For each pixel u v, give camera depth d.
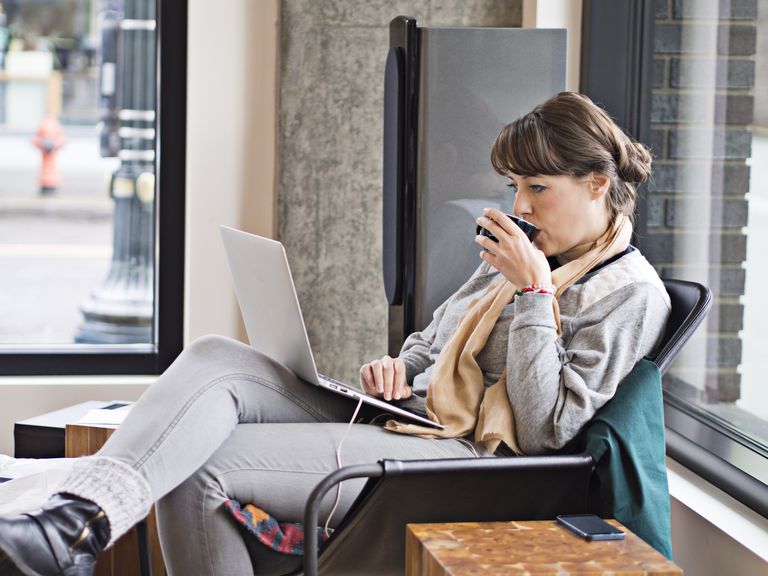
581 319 1.76
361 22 3.07
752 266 2.31
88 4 3.10
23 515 1.48
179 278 3.15
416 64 2.35
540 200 1.82
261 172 3.08
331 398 1.98
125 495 1.55
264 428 1.78
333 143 3.10
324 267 3.13
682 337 1.75
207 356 1.82
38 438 2.50
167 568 1.73
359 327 3.15
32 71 3.10
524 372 1.71
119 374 3.14
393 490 1.58
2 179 3.12
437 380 1.86
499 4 3.09
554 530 1.53
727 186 2.43
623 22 2.83
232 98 3.03
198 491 1.67
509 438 1.74
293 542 1.69
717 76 2.48
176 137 3.13
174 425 1.64
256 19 3.03
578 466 1.64
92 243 3.19
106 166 3.17
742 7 2.35
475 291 2.10
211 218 3.04
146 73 3.14
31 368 3.10
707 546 1.97
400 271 2.39
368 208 3.12
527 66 2.35
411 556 1.51
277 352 1.95
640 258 1.85
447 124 2.35
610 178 1.80
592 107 1.83
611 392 1.70
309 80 3.07
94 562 1.53
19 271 3.16
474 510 1.63
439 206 2.36
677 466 2.38
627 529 1.53
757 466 2.19
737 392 2.39
